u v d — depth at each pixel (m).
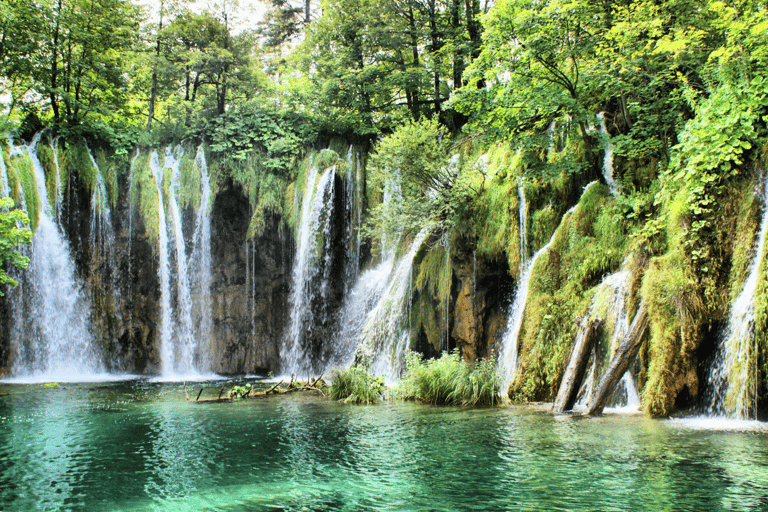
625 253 13.61
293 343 25.25
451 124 25.20
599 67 15.02
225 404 14.23
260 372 25.98
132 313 25.00
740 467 7.18
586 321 12.06
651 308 11.46
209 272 25.98
